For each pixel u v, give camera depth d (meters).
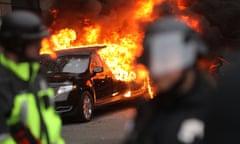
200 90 1.96
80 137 9.48
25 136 2.79
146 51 2.01
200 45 2.02
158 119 2.04
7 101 2.76
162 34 1.99
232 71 1.73
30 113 2.82
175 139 1.94
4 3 19.66
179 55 1.96
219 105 1.72
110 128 10.28
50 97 2.99
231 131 1.70
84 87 11.34
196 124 1.93
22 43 2.84
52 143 2.92
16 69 2.85
